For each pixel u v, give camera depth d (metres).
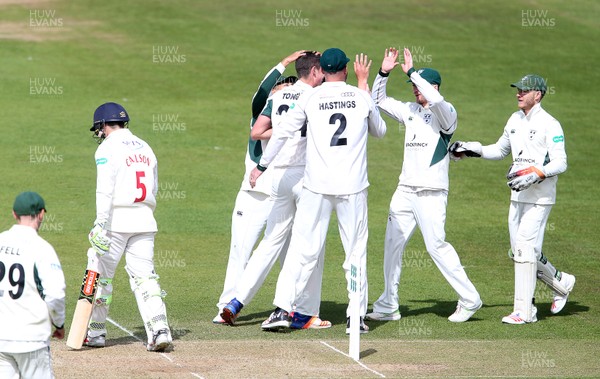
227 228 52.66
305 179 33.91
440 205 36.03
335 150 33.34
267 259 35.69
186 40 100.81
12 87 82.50
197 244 49.41
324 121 33.38
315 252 34.19
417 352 32.06
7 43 95.50
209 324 35.88
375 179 64.06
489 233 52.62
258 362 30.19
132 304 38.84
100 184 30.84
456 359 31.19
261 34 103.69
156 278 31.97
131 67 90.88
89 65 90.62
